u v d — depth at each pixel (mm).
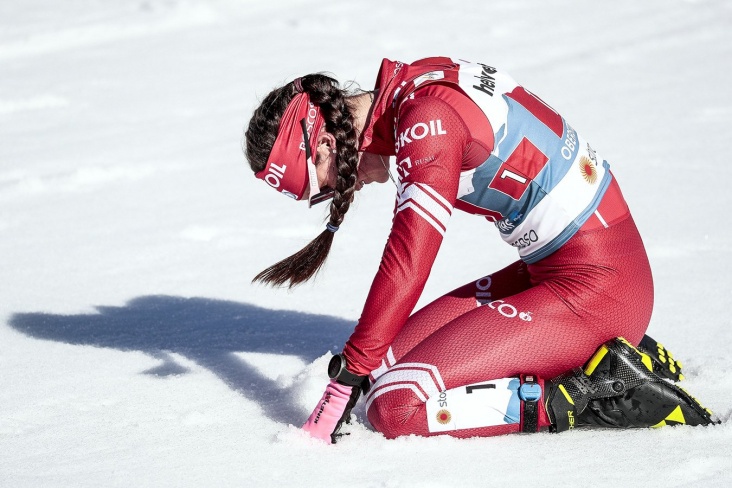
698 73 29422
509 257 15883
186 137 24469
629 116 24969
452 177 8781
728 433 9180
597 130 23750
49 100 28531
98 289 14859
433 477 8453
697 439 9125
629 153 21766
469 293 10836
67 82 30750
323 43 34594
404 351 10438
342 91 9508
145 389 10781
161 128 25344
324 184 9531
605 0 40656
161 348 12266
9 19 39875
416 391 9195
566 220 9484
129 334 12844
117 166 21766
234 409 10211
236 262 16109
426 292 14203
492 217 9922
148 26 38562
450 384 9258
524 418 9211
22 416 10055
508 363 9336
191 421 9875
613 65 30703
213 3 41375
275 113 9258
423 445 9188
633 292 9594
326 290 14617
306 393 10406
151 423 9836
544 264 9789
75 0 43344
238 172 21688
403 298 8688
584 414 9305
